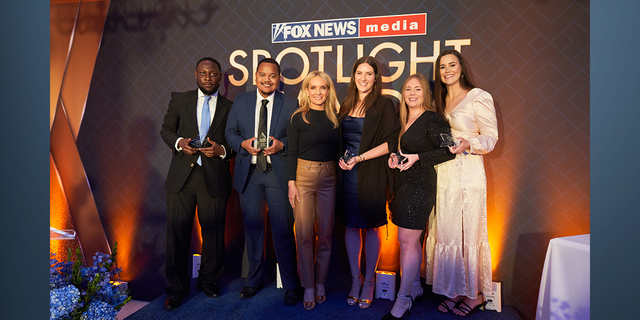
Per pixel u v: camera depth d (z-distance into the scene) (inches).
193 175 100.7
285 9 110.4
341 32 107.4
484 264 88.9
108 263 82.8
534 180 98.9
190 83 116.8
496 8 99.0
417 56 103.7
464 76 92.4
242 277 115.6
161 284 120.8
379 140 89.4
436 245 89.5
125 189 122.0
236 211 115.0
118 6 120.6
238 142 95.2
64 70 124.6
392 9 104.4
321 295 97.6
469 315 91.7
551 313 76.1
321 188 91.0
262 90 96.0
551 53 96.7
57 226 126.2
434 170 88.2
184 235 102.0
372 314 91.7
